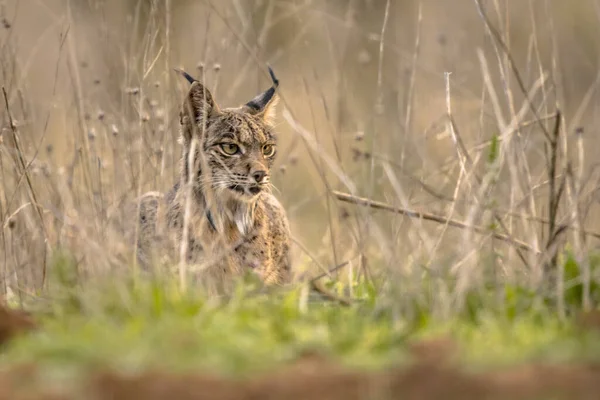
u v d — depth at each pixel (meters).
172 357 7.67
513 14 24.39
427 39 20.78
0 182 12.23
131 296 9.09
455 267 9.76
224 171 11.52
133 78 14.86
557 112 10.61
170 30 14.50
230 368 7.48
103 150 12.80
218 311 9.02
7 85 13.82
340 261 12.79
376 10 23.33
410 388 7.14
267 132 12.15
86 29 18.22
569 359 7.69
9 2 21.30
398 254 10.51
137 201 11.20
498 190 11.77
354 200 11.68
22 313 9.48
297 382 7.18
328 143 17.00
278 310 9.06
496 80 18.73
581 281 9.58
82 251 10.78
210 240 11.24
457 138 11.66
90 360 7.61
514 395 7.04
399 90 14.59
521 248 10.84
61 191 11.95
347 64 21.20
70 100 14.30
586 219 11.83
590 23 24.48
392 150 14.52
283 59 20.84
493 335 8.44
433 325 8.88
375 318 9.25
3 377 7.45
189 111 11.75
